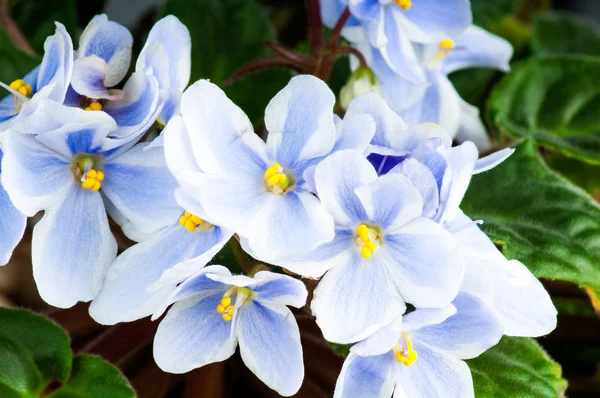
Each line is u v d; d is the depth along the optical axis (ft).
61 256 0.95
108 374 1.02
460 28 1.11
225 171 0.93
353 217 0.93
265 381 0.93
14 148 0.92
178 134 0.91
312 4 1.13
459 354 0.95
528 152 1.16
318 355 1.11
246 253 0.97
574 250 1.08
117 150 0.98
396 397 0.94
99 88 0.97
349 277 0.93
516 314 0.97
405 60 1.10
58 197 0.96
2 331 1.02
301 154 0.94
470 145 0.92
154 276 0.95
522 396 1.01
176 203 0.96
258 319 0.94
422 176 0.90
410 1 1.10
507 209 1.13
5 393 1.01
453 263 0.90
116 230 1.07
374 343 0.90
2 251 0.94
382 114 0.94
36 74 1.01
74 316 1.12
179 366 0.94
